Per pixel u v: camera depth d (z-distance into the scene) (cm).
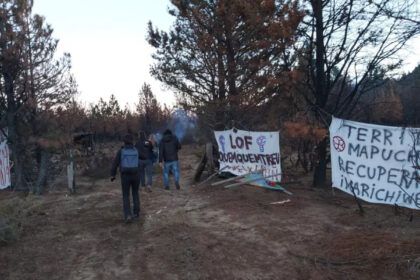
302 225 825
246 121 1438
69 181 1395
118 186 1546
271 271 623
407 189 874
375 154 909
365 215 865
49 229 882
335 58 1199
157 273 636
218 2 1322
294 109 1323
